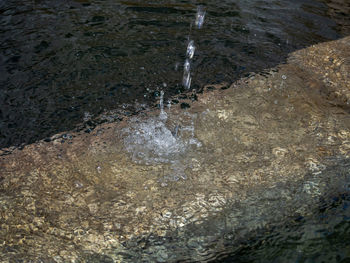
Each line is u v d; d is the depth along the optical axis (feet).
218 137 6.91
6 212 5.26
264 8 11.37
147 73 8.32
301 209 5.40
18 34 9.31
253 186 5.86
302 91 8.16
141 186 5.83
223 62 8.83
